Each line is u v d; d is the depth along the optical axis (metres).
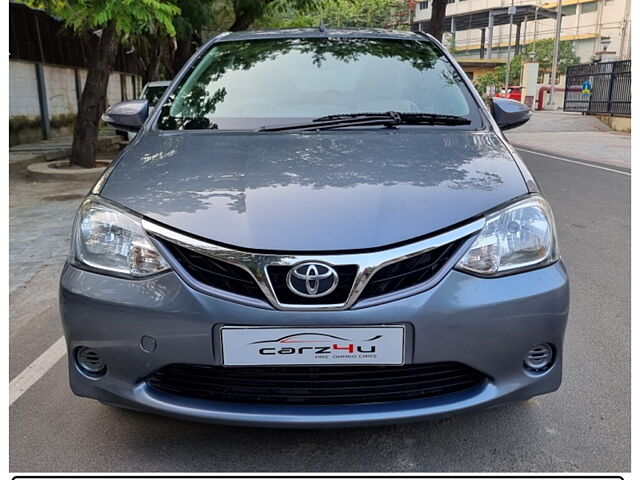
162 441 2.17
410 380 1.84
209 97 2.86
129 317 1.80
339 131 2.58
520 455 2.08
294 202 1.89
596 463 2.04
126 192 2.00
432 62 3.08
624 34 40.47
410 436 2.18
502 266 1.84
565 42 43.66
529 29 55.53
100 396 1.92
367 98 2.85
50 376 2.65
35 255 4.58
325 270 1.71
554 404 2.37
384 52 3.14
